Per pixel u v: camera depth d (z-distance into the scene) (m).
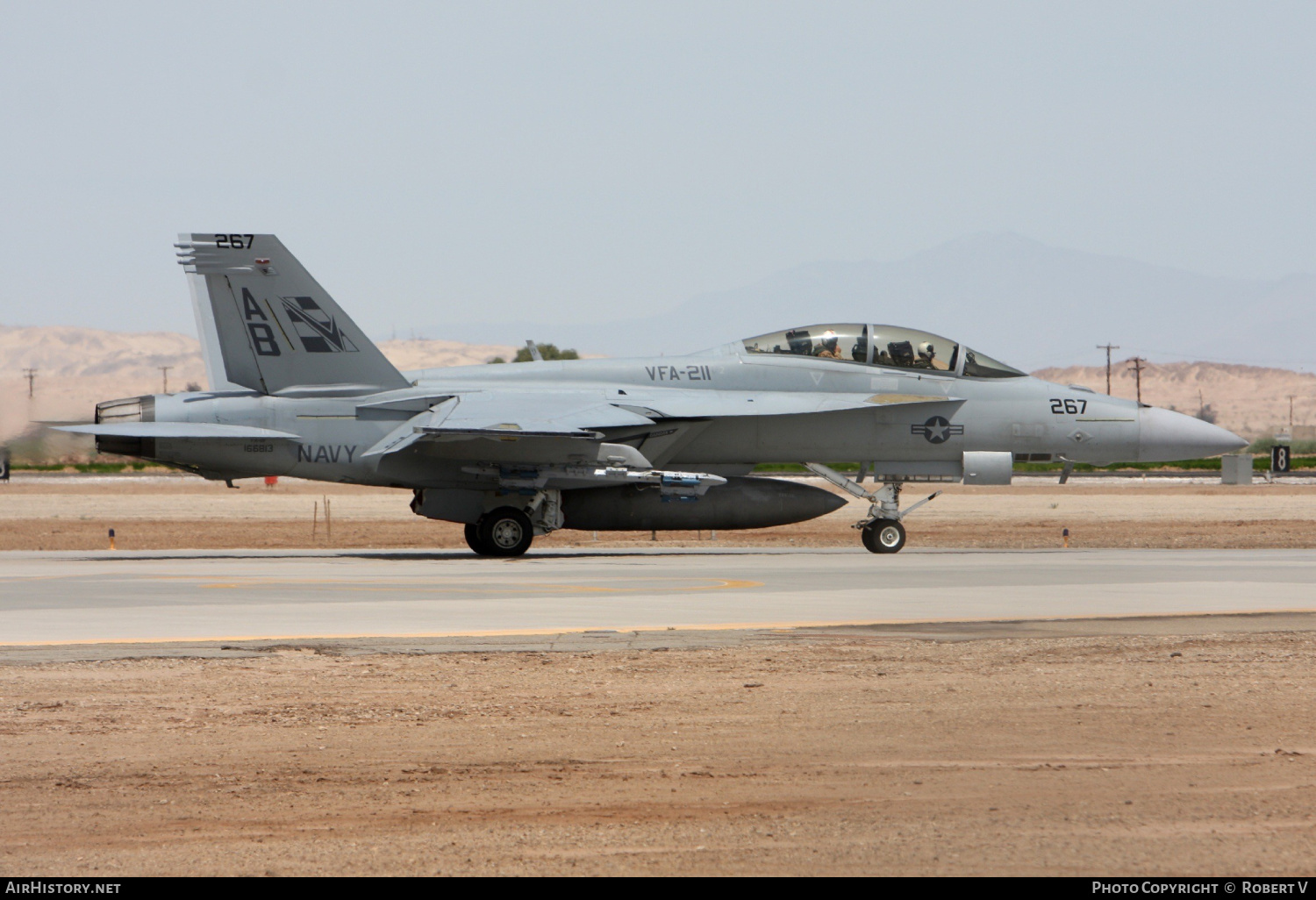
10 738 29.72
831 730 30.56
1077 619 51.28
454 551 96.81
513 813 23.67
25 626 47.88
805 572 73.81
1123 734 30.06
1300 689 35.75
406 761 27.59
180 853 21.38
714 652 42.56
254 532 126.69
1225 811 23.73
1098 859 20.89
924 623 49.97
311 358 86.50
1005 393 94.19
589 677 37.69
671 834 22.33
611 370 92.38
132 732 30.41
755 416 88.62
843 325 94.94
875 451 93.31
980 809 23.86
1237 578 69.88
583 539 118.69
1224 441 96.12
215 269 84.75
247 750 28.61
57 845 21.83
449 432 77.88
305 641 44.34
